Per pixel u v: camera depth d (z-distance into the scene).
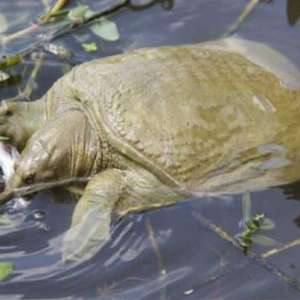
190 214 9.27
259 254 8.85
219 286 8.48
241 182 9.48
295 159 9.60
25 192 9.55
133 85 9.68
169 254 8.87
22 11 12.90
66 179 9.70
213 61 10.12
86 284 8.48
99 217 8.98
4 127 9.99
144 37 12.36
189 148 9.38
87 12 12.67
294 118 9.76
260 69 10.27
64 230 9.18
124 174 9.47
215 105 9.59
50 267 8.68
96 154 9.66
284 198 9.45
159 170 9.32
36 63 11.85
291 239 9.00
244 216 9.25
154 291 8.41
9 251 8.92
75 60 11.92
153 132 9.39
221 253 8.88
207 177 9.41
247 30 12.30
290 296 8.36
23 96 11.27
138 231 9.07
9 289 8.40
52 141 9.52
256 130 9.59
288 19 12.48
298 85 10.19
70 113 9.80
